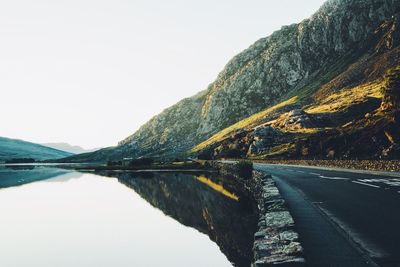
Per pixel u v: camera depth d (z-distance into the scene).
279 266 8.15
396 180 30.25
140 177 92.81
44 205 45.44
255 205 36.50
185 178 80.69
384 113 91.56
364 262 8.64
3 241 26.19
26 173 129.25
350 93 197.12
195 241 24.45
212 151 182.12
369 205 17.41
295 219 14.53
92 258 21.38
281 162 90.25
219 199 43.81
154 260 20.41
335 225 13.08
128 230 29.25
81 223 32.78
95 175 108.88
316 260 8.89
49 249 23.70
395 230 11.88
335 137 96.88
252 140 157.62
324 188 26.22
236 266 18.30
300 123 162.25
